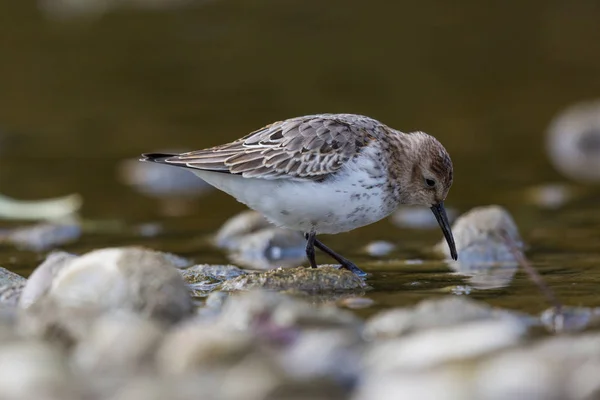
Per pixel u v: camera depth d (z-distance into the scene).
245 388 6.64
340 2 26.52
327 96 20.83
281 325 7.97
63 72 22.36
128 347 7.28
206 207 15.62
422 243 13.23
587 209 15.07
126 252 8.88
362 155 10.70
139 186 16.69
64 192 16.11
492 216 12.70
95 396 6.67
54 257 9.52
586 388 6.34
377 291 10.09
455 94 21.06
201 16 25.98
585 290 9.95
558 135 18.75
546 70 22.38
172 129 19.06
